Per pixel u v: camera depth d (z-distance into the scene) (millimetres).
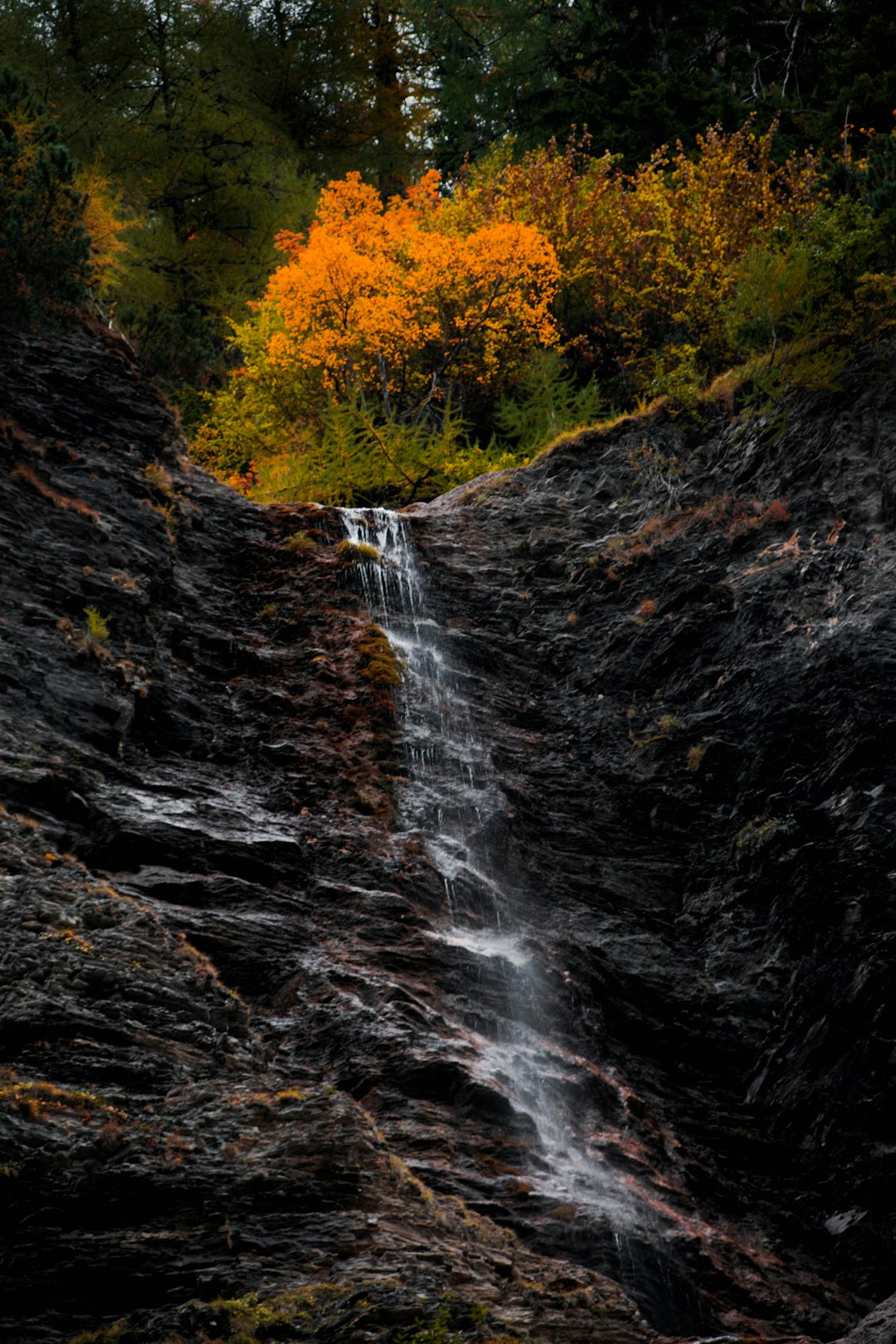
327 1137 4805
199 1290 4035
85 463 11172
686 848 9703
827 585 10805
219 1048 5598
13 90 13625
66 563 9648
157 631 10023
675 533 12641
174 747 8820
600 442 14617
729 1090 7812
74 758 7738
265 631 11078
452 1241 4613
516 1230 5246
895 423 11492
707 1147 7238
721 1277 5828
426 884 8133
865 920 8227
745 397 13492
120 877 6957
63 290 13242
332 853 8148
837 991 7926
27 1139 4438
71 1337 3822
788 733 9867
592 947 8469
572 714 11203
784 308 12984
